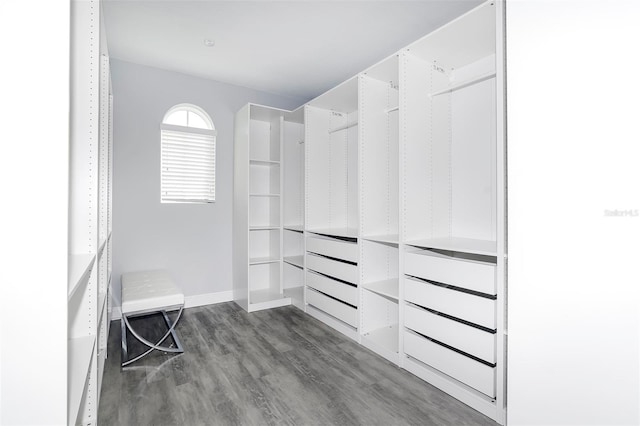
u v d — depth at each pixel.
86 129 1.56
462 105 2.35
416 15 2.33
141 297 2.29
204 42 2.72
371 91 2.57
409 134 2.18
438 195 2.35
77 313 1.53
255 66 3.19
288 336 2.67
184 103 3.37
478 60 2.25
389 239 2.31
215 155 3.54
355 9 2.26
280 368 2.13
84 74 1.55
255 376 2.03
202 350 2.40
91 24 1.57
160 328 2.86
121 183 3.08
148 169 3.21
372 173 2.59
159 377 2.02
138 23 2.43
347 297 2.69
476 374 1.69
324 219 3.38
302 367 2.15
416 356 2.03
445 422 1.60
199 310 3.33
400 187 2.16
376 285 2.50
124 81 3.08
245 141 3.34
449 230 2.42
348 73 3.36
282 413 1.67
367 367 2.15
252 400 1.78
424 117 2.26
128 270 3.12
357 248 2.58
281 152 3.69
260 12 2.30
